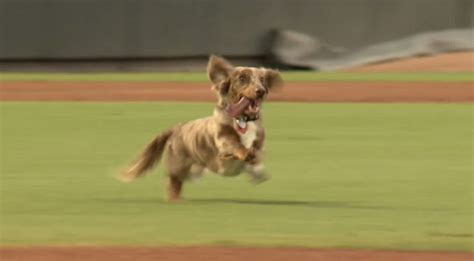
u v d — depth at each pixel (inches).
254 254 366.3
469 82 1352.1
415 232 410.9
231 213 458.0
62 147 733.9
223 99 440.8
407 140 772.6
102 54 1726.1
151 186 544.1
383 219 443.5
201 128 456.1
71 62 1720.0
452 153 692.7
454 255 367.6
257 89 431.8
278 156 679.7
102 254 366.6
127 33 1731.1
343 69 1685.5
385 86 1306.6
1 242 390.0
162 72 1727.4
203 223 431.5
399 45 1731.1
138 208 472.7
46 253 369.1
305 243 386.9
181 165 475.5
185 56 1754.4
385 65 1680.6
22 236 402.0
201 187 542.6
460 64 1633.9
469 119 931.3
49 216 451.2
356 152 700.0
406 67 1638.8
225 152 435.5
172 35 1747.0
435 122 907.4
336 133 822.5
